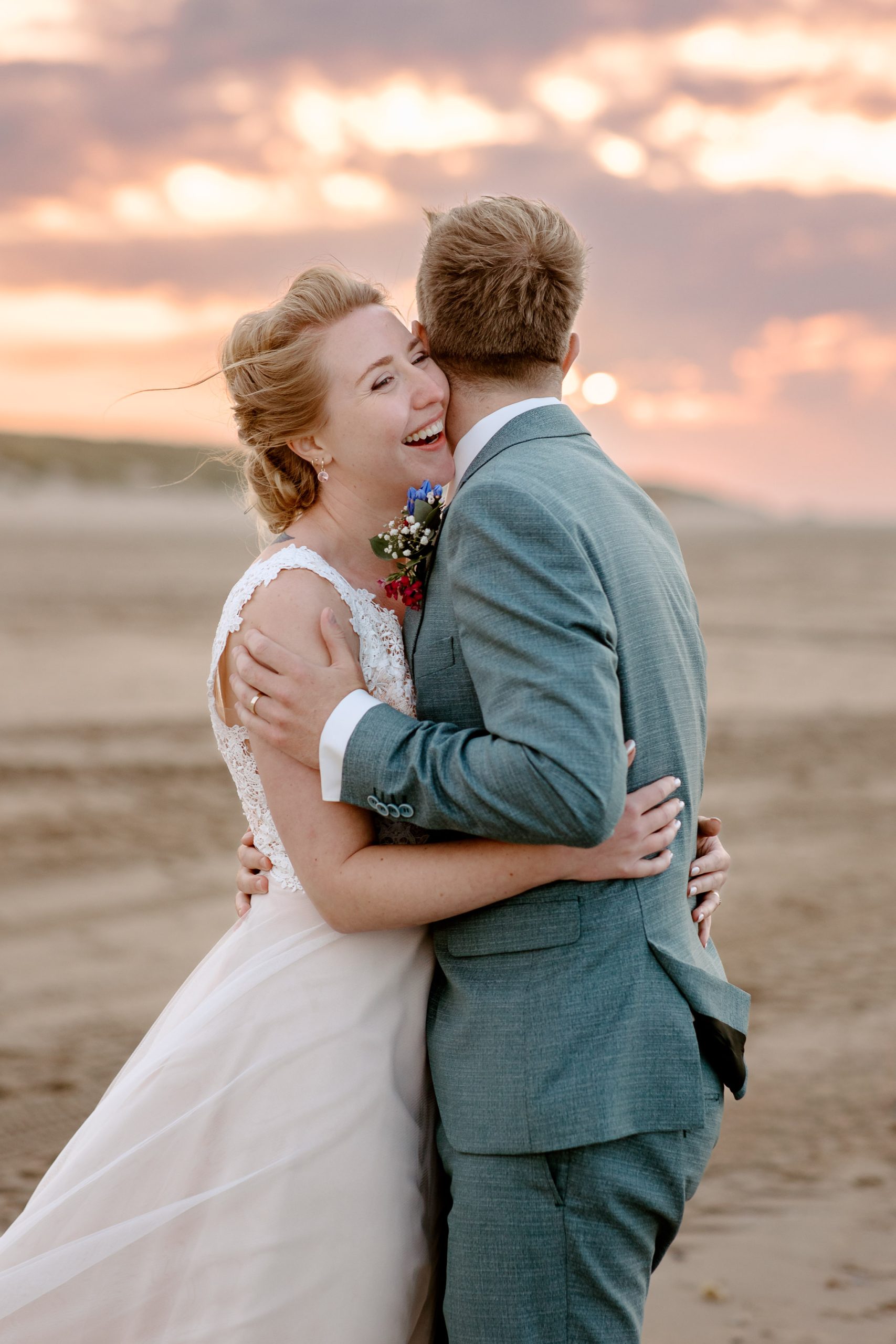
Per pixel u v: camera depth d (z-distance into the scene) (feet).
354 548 7.74
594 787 5.73
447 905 6.50
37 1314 6.74
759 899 22.90
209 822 26.45
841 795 30.78
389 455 7.34
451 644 6.81
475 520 6.23
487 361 7.14
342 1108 6.85
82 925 20.42
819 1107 14.40
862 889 23.54
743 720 39.70
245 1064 6.97
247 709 6.90
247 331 7.57
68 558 97.25
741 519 522.06
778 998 18.01
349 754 6.50
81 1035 16.12
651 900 6.63
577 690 5.82
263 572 7.25
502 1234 6.40
